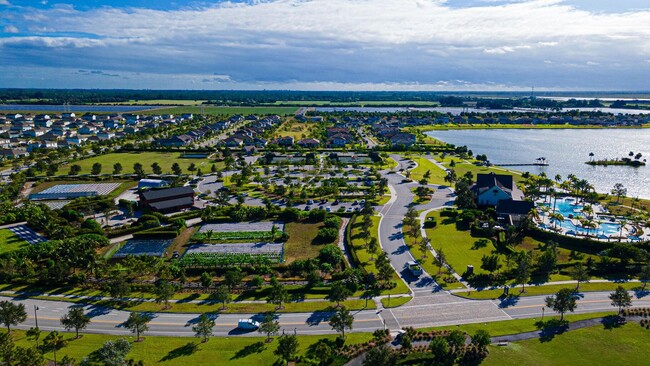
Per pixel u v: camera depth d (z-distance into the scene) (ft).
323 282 341.21
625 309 295.89
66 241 381.40
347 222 484.74
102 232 437.99
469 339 261.85
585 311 296.51
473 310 298.76
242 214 486.79
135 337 268.82
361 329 277.23
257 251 403.54
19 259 366.63
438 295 320.09
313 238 435.94
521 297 316.60
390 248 407.44
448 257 387.96
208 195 593.83
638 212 513.04
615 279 344.28
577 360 244.01
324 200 568.00
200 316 293.84
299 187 620.08
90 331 276.21
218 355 248.52
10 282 341.21
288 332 274.57
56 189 628.28
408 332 268.41
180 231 449.06
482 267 350.43
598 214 510.99
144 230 446.60
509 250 396.57
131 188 634.43
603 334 269.03
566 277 347.77
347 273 340.80
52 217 460.55
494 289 328.49
